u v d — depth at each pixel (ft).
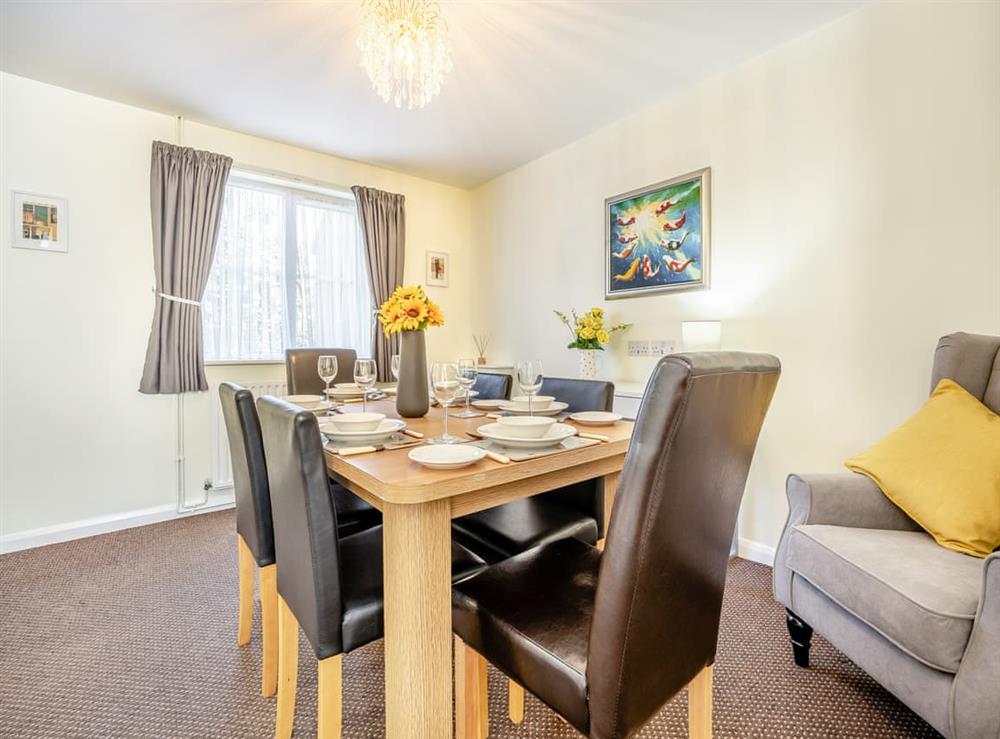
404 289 5.69
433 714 3.31
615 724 2.50
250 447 4.55
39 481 8.36
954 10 5.90
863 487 4.99
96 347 8.80
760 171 7.72
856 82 6.68
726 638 5.63
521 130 10.32
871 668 4.00
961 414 4.77
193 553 8.01
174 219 9.29
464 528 5.12
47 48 7.34
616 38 7.23
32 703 4.58
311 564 3.29
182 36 7.07
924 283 6.17
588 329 9.53
